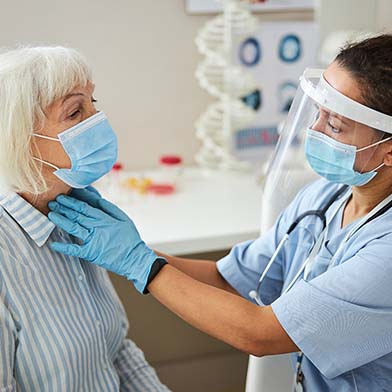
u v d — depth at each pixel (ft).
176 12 9.07
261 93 9.78
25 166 4.49
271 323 4.81
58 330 4.54
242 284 5.97
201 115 9.58
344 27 9.29
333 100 4.67
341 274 4.68
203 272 6.07
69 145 4.59
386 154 4.74
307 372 5.26
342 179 4.91
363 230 4.94
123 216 5.14
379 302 4.58
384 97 4.55
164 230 7.37
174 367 9.33
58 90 4.47
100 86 9.00
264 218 6.13
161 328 9.19
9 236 4.55
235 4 8.77
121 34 8.90
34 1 8.45
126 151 9.34
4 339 4.29
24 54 4.53
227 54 8.91
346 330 4.66
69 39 8.71
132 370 5.48
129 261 4.94
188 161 9.71
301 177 5.84
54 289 4.66
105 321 4.99
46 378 4.48
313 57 9.93
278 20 9.64
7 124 4.38
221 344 9.46
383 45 4.66
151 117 9.34
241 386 9.66
